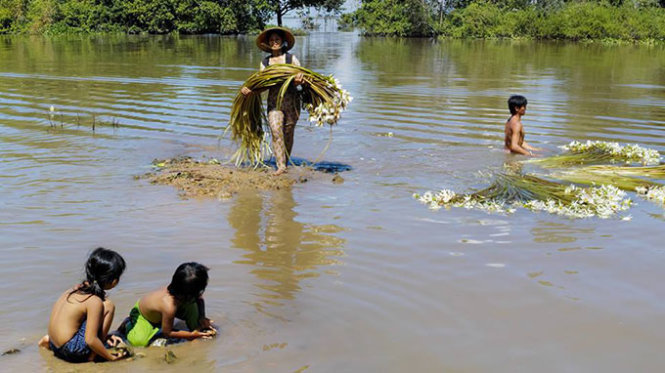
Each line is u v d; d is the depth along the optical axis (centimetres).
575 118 1309
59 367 428
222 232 671
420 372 427
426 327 485
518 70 2234
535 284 559
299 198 788
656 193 794
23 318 488
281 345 457
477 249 634
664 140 1116
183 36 4316
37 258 594
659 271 589
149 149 1019
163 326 458
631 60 2678
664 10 4288
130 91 1625
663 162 959
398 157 984
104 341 452
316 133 1148
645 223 713
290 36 927
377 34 4834
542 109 1409
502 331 481
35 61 2373
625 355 452
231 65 2298
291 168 919
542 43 3947
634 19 4025
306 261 601
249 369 427
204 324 472
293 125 920
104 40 3756
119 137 1098
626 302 530
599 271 588
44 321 485
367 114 1331
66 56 2603
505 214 736
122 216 711
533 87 1773
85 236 650
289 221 707
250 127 920
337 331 477
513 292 544
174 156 983
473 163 950
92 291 441
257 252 620
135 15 4666
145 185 827
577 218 726
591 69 2284
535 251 631
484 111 1386
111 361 435
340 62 2461
